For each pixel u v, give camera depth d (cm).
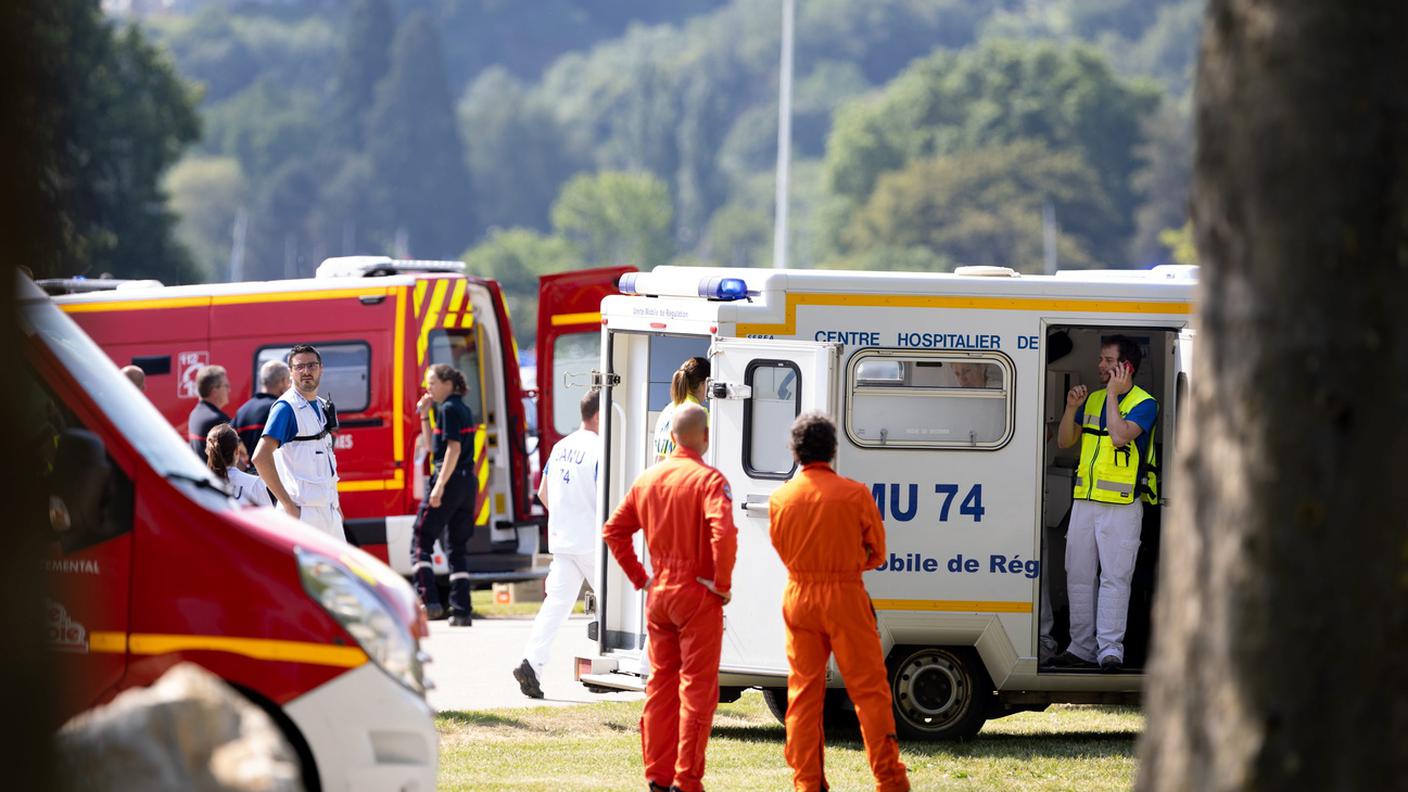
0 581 1620
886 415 4081
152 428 2612
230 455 4162
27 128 1641
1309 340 1839
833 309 4056
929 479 4081
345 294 6297
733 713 4631
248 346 6328
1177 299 4116
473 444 5978
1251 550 1850
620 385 4400
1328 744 1834
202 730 1880
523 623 6284
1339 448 1841
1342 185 1839
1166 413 4288
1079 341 4497
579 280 6531
